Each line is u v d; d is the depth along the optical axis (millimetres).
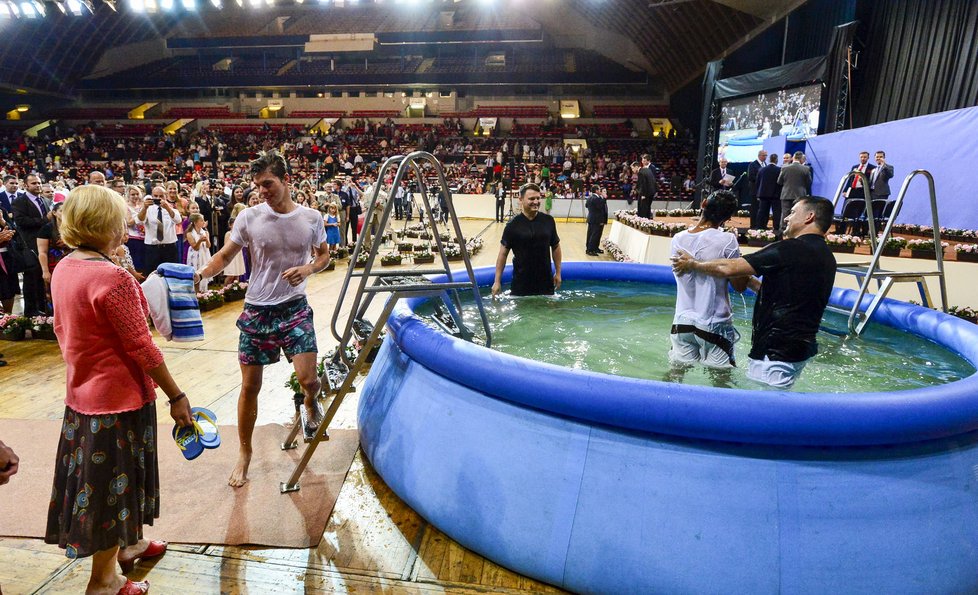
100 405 1756
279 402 3805
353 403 3773
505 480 2254
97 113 34906
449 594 2109
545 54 35875
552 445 2197
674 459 2031
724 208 3023
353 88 34281
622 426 2098
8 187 6992
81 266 1731
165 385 1861
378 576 2189
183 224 7191
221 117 34406
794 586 1906
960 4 11109
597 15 28875
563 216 22344
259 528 2430
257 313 2688
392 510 2621
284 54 37969
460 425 2441
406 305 3420
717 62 16906
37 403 3719
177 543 2332
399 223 18203
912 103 12477
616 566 2045
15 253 5586
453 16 36781
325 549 2334
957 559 1979
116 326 1722
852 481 1959
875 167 8633
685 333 3148
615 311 4586
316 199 11125
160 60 37938
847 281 7156
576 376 2156
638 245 10070
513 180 24141
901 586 1922
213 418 2199
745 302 5199
